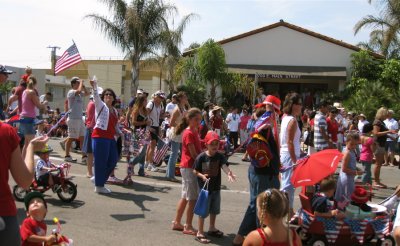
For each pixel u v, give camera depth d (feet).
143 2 89.86
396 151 51.90
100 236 20.12
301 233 19.79
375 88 74.74
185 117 23.50
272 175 18.44
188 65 87.86
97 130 27.43
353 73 88.38
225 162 20.53
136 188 30.04
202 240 19.94
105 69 176.76
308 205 19.69
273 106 18.84
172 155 32.89
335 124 35.47
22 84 35.88
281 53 94.27
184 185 21.06
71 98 37.58
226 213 25.25
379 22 91.15
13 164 10.33
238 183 34.32
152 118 36.11
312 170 17.28
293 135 19.98
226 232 21.80
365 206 20.39
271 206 11.90
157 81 175.73
